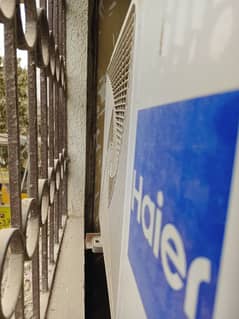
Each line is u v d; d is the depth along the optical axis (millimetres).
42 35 636
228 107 203
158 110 373
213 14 230
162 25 374
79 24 1200
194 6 268
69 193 1349
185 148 273
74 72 1242
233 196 194
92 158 1507
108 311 1302
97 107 1462
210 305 216
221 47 216
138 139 496
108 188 1047
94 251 1272
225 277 200
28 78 566
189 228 257
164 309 313
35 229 590
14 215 470
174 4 326
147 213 407
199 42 254
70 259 984
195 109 255
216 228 212
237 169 191
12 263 473
